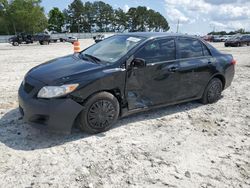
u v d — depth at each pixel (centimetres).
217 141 465
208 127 520
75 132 469
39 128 418
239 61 1480
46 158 388
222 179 360
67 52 2094
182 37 575
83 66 463
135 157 401
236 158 413
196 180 355
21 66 1160
